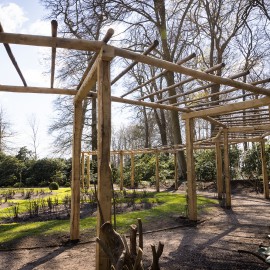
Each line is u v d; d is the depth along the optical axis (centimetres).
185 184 1538
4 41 272
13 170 2120
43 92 455
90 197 984
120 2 1327
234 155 1602
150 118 2816
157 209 761
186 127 646
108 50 302
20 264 372
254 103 511
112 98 482
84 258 391
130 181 1777
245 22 1475
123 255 167
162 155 2078
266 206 866
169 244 460
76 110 488
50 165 2112
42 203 886
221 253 408
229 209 810
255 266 351
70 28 1273
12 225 591
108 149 292
